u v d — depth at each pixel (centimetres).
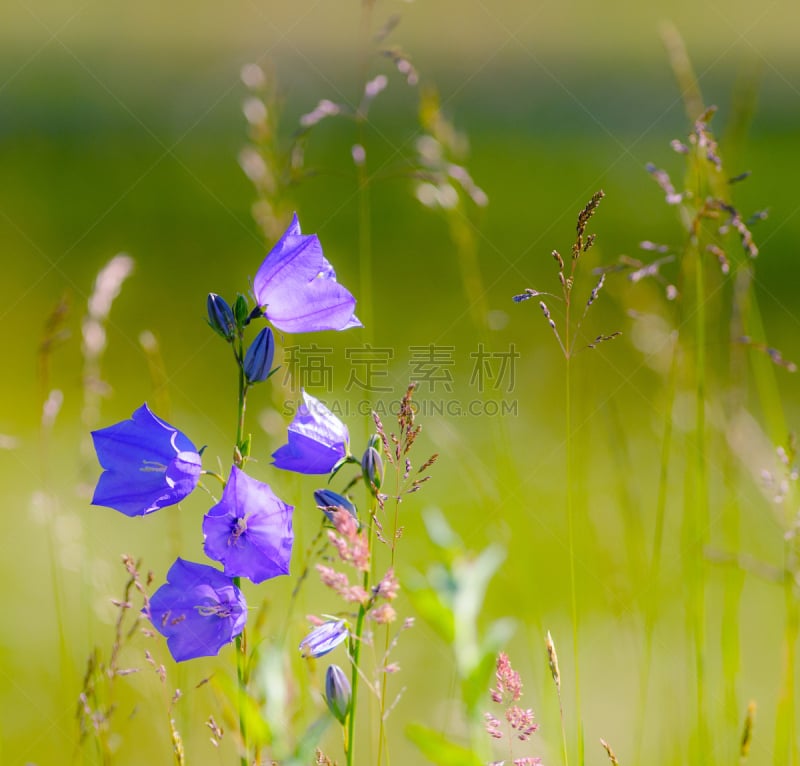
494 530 609
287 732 332
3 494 721
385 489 690
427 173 637
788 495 463
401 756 498
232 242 1402
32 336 1077
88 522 670
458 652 390
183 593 302
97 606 500
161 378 535
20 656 564
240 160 607
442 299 1202
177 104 1806
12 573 643
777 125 1634
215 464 775
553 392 875
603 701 554
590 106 1747
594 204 369
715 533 545
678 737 463
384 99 1639
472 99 1894
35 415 877
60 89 1850
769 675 575
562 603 633
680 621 594
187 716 452
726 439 512
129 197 1549
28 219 1473
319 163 1625
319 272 328
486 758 366
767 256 1351
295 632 441
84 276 1280
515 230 1416
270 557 292
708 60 1606
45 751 492
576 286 692
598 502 695
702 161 489
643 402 842
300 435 322
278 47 1645
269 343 315
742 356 497
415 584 417
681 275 494
